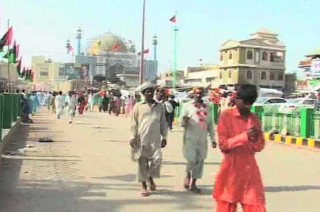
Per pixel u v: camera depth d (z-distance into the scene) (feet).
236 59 270.67
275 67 276.82
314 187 31.35
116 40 400.06
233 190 16.88
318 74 108.78
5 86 105.81
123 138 64.54
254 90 17.08
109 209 24.29
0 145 40.09
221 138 17.02
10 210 23.79
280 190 30.25
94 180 32.27
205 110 29.40
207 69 342.03
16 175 33.60
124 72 370.73
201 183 31.89
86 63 388.37
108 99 165.48
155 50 384.27
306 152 52.42
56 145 53.67
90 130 77.92
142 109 28.07
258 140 16.96
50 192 28.22
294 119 63.16
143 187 28.02
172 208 24.72
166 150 51.44
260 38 282.97
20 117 86.99
